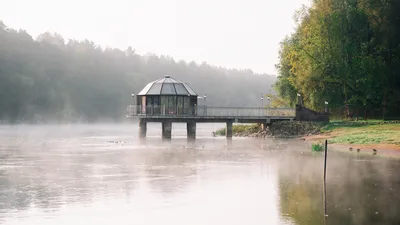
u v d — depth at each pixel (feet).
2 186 109.60
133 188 107.04
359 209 85.51
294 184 110.93
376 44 301.84
